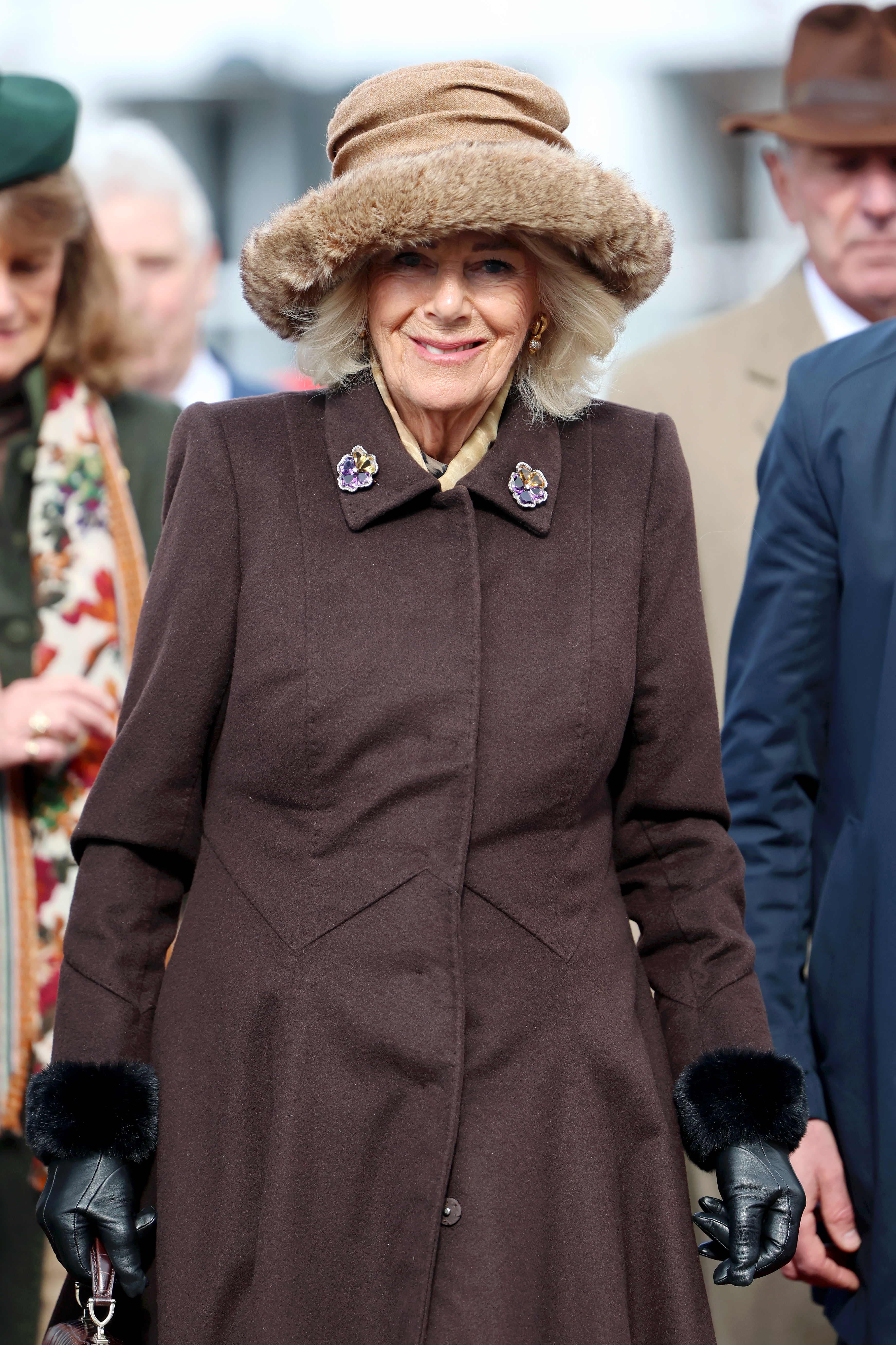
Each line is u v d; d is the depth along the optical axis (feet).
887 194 28.22
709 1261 27.89
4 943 24.90
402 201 16.80
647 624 18.61
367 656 17.46
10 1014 24.79
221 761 17.98
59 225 25.68
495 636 17.81
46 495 26.05
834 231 28.66
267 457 18.22
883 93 28.09
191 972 17.58
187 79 60.34
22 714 24.48
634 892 19.44
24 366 26.48
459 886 17.25
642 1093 17.48
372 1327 16.47
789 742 21.39
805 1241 20.59
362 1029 16.85
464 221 16.89
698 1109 17.46
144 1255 17.12
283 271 17.97
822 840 21.42
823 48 28.53
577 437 19.04
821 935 20.90
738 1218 16.85
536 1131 17.02
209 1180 16.89
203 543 17.79
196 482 18.01
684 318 60.23
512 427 18.74
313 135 60.80
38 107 25.30
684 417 29.73
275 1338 16.30
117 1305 17.25
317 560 17.79
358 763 17.48
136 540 26.40
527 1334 16.57
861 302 29.01
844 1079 20.54
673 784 18.81
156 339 40.06
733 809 21.72
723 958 18.52
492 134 17.57
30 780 25.29
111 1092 16.69
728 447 29.32
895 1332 19.69
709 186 60.34
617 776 19.29
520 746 17.58
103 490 26.27
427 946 17.07
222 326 58.39
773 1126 17.33
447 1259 16.58
